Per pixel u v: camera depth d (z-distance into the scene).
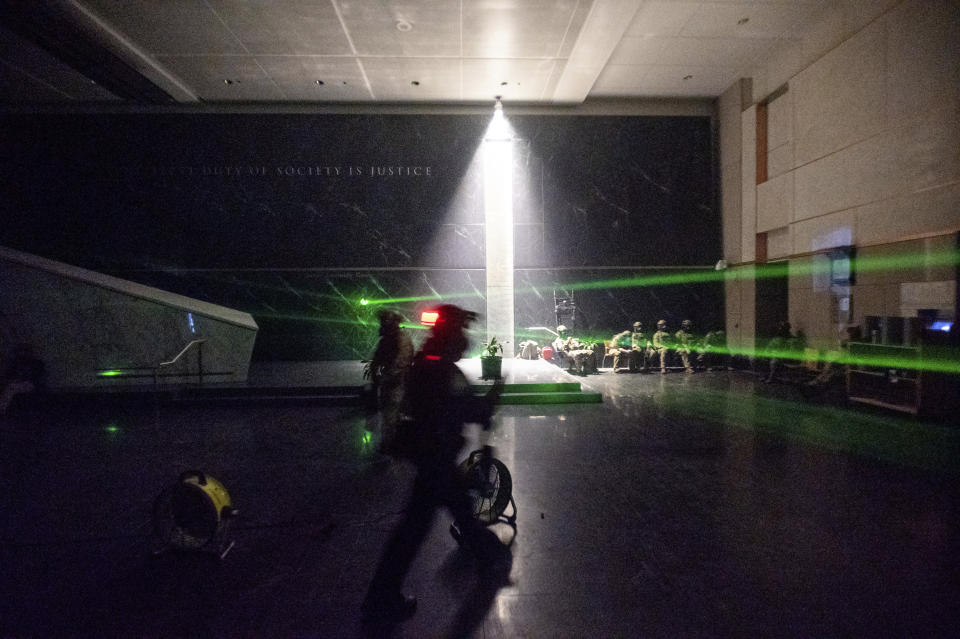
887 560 3.62
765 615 2.97
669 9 10.36
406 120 14.73
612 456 6.28
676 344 14.00
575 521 4.37
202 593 3.28
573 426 7.88
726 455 6.25
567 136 14.99
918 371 7.84
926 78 8.24
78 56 11.30
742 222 13.87
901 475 5.44
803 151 11.48
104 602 3.18
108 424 8.25
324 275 14.78
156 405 9.52
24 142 14.31
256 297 14.72
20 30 10.24
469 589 3.29
